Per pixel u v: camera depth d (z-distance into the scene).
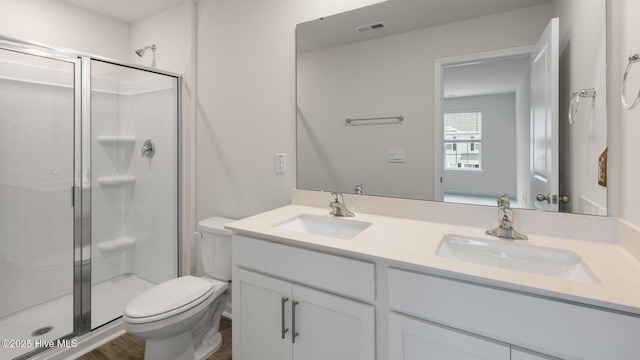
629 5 0.98
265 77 1.96
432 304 0.94
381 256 1.00
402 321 0.99
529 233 1.25
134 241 2.54
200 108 2.28
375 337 1.06
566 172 1.21
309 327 1.19
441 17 1.43
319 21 1.75
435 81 1.45
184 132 2.32
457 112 1.41
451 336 0.91
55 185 2.00
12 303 1.94
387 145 1.59
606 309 0.73
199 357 1.69
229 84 2.12
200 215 2.32
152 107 2.40
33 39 2.14
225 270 1.89
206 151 2.26
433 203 1.47
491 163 1.34
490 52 1.33
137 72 2.46
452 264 0.93
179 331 1.52
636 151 0.97
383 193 1.62
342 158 1.73
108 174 2.42
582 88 1.17
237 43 2.06
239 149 2.09
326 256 1.13
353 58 1.67
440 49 1.44
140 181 2.49
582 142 1.17
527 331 0.81
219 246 1.91
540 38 1.24
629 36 0.98
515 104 1.29
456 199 1.42
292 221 1.58
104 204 2.40
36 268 1.99
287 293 1.23
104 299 2.21
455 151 1.42
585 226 1.16
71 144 1.94
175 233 2.36
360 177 1.68
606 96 1.09
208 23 2.20
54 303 2.00
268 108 1.96
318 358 1.18
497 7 1.31
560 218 1.20
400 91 1.54
